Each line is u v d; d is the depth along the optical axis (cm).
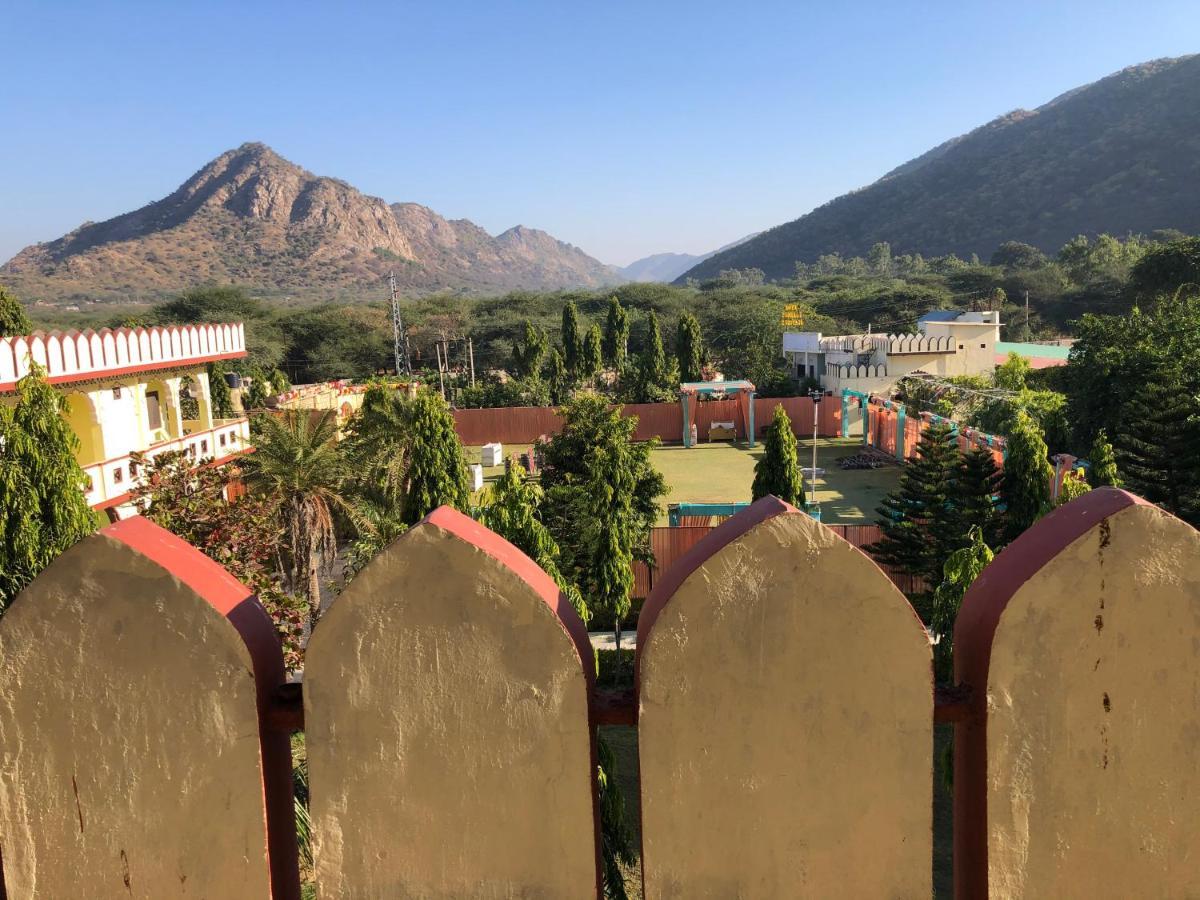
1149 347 2814
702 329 7981
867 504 3184
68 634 284
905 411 4016
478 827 293
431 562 283
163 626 283
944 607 1080
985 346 4912
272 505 1673
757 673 289
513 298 9781
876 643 289
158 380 2250
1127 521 287
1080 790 296
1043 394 3688
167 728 287
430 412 1884
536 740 289
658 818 294
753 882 297
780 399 4809
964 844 315
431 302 9788
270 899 294
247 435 2652
